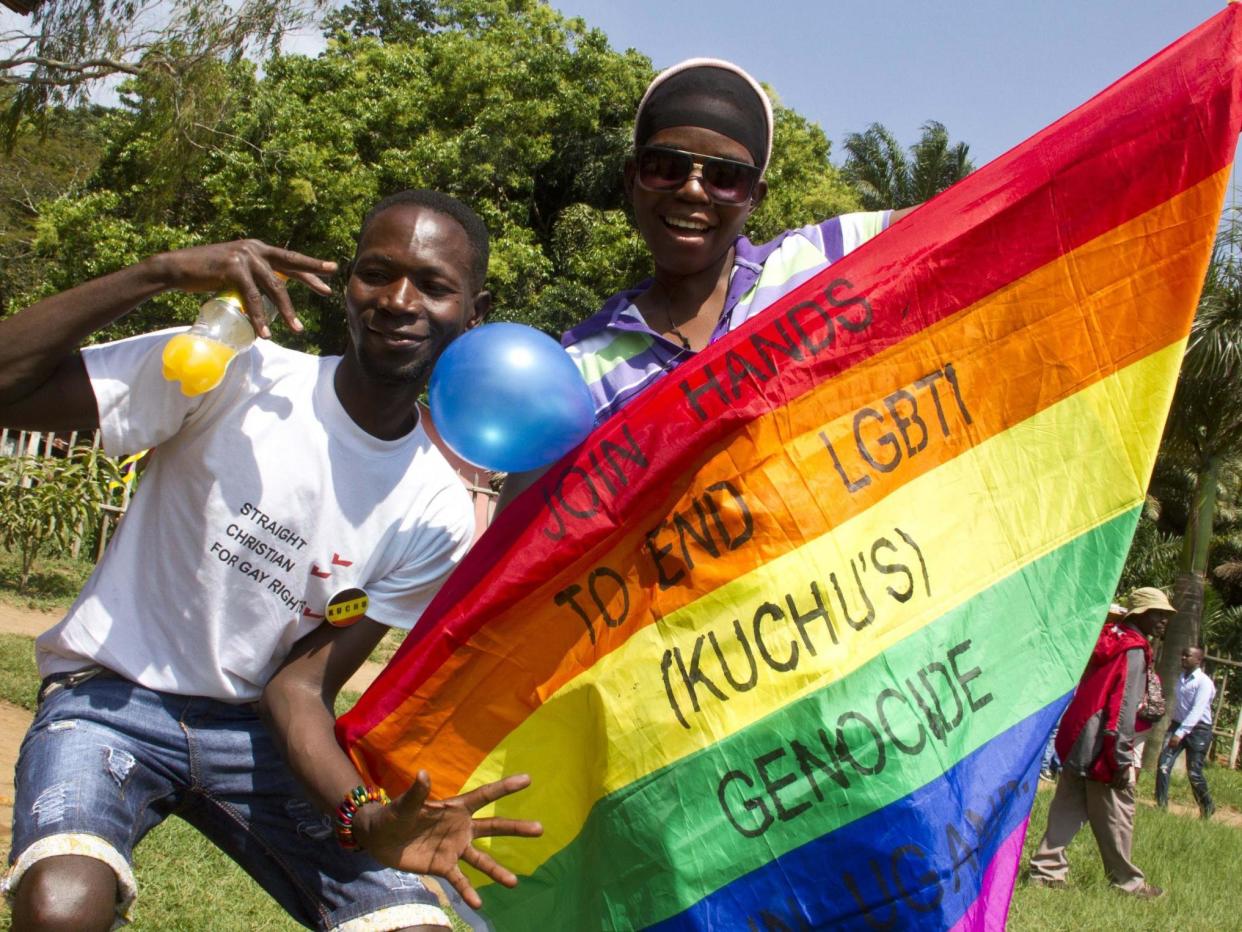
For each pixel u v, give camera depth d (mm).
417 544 2861
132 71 19969
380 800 2564
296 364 2771
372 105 25734
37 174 38688
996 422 2857
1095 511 2848
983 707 2715
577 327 3234
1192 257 2873
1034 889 7609
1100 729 7961
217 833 2865
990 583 2779
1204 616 26391
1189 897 8070
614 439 2770
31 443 14305
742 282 3158
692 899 2639
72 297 2465
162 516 2717
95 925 2379
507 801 2799
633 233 26344
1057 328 2875
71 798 2510
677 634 2727
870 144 31391
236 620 2719
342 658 2826
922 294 2863
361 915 2793
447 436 2693
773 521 2734
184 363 2477
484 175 25750
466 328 2857
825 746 2635
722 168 2977
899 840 2588
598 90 27578
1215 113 2873
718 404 2756
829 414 2791
